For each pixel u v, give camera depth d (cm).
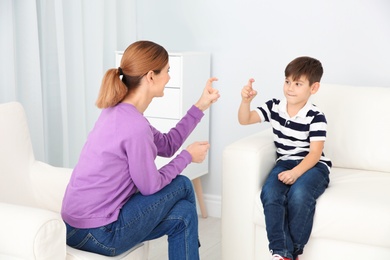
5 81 264
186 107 308
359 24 296
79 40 300
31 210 158
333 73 305
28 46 270
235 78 329
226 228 237
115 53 321
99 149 180
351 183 232
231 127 334
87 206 179
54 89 290
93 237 177
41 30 281
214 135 339
